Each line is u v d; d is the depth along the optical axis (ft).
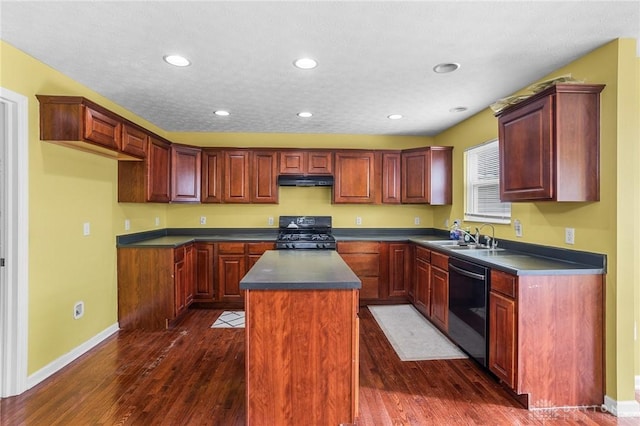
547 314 7.16
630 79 6.93
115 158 11.25
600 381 7.22
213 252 14.10
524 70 8.50
